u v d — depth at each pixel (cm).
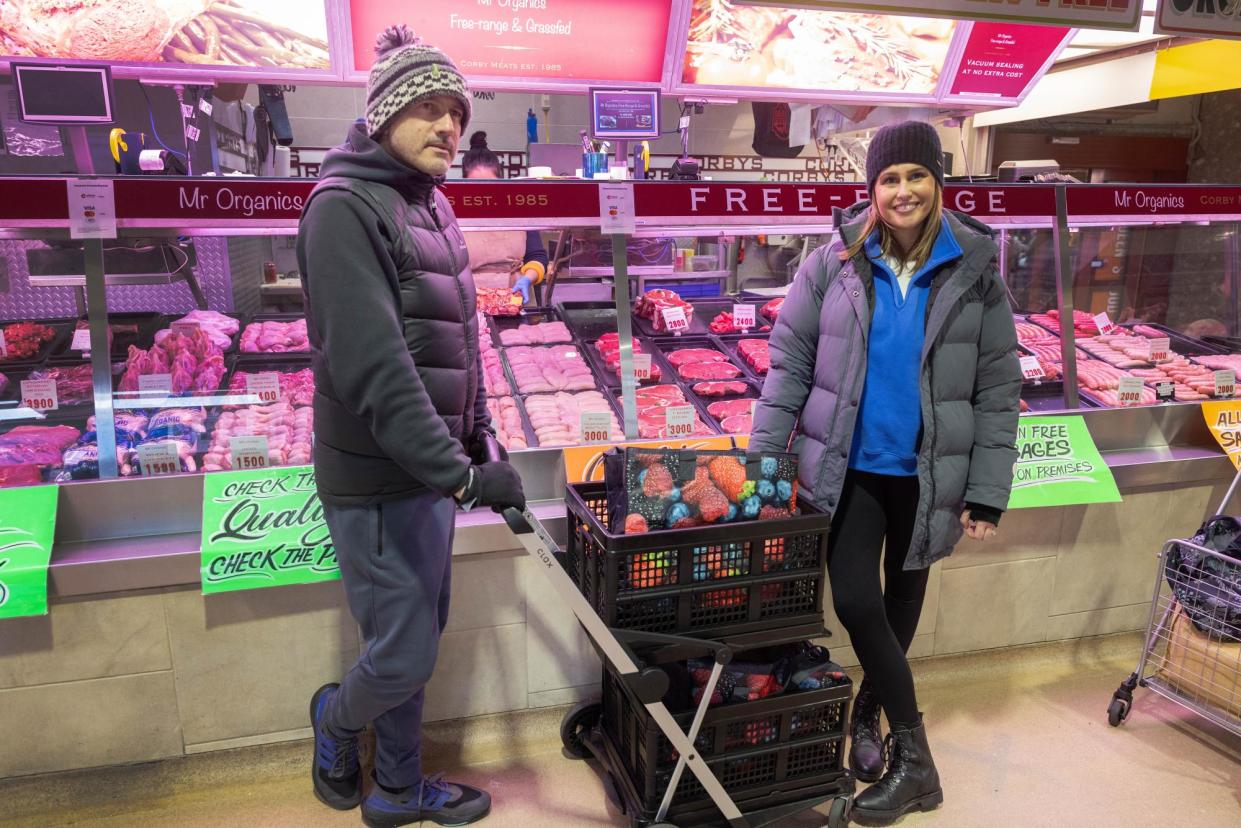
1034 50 347
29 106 212
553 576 164
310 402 234
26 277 211
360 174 157
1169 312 320
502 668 230
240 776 217
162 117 302
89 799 208
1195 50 382
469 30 288
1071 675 273
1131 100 416
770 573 177
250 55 274
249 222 207
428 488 175
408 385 152
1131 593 285
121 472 204
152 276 221
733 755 183
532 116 470
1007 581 270
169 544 202
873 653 196
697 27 308
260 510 204
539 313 304
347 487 169
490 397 255
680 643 168
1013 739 238
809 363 206
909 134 176
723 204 245
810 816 209
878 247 191
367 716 185
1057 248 276
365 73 286
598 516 200
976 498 192
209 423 221
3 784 204
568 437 236
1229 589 229
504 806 209
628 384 249
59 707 202
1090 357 299
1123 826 204
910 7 236
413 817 200
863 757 219
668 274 279
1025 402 276
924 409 186
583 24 296
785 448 204
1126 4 253
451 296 170
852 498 197
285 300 253
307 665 215
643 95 269
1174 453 277
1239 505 287
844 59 330
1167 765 228
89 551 197
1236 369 298
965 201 264
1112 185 278
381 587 173
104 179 199
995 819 206
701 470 173
